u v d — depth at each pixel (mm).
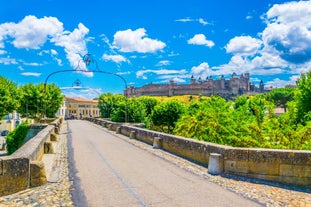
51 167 10000
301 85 23969
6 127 59844
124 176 8469
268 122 12938
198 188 7098
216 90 177125
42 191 6828
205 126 16047
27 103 52750
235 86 194375
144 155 12586
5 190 6699
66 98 118750
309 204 5867
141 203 5922
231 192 6746
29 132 26828
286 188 7137
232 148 8570
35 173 7359
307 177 7195
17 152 7801
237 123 15781
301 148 11062
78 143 18078
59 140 20172
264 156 7859
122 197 6340
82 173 8922
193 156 11039
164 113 39688
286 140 11602
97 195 6504
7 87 38844
